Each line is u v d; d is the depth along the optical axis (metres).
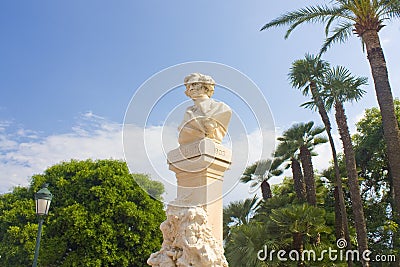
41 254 19.97
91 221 20.62
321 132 22.12
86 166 23.19
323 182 22.98
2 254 20.42
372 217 24.39
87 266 19.72
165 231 5.54
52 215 21.17
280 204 20.30
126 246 20.92
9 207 22.53
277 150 22.70
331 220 21.00
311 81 19.11
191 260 5.10
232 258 15.28
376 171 25.20
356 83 17.92
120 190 21.80
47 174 23.86
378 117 25.59
